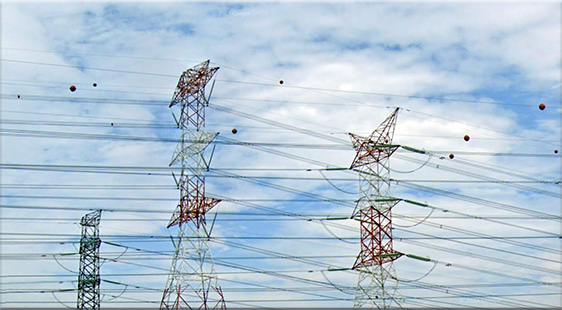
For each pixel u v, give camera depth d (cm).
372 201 5469
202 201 5366
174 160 5416
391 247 5334
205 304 5206
